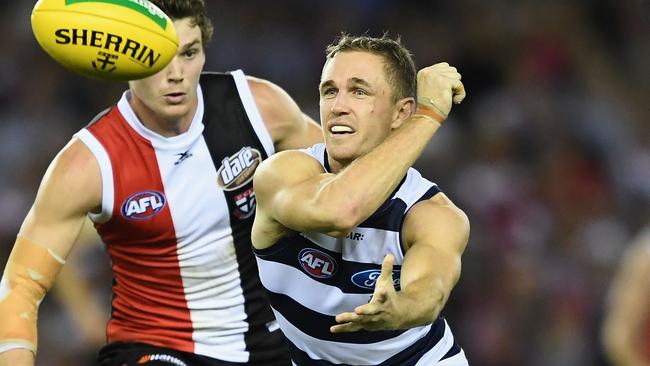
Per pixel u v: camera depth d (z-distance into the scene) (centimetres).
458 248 823
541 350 2109
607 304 2177
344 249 842
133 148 1007
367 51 840
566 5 2891
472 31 2862
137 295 1058
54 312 1923
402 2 2928
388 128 850
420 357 895
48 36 847
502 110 2636
